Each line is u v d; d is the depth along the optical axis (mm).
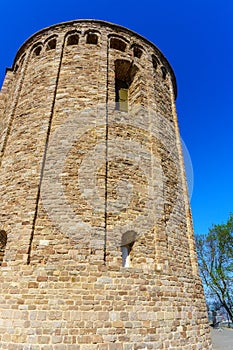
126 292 7512
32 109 10805
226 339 16781
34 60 12648
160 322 7637
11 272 7570
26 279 7324
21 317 6887
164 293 8164
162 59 14320
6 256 7934
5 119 12117
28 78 12219
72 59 11625
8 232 8391
